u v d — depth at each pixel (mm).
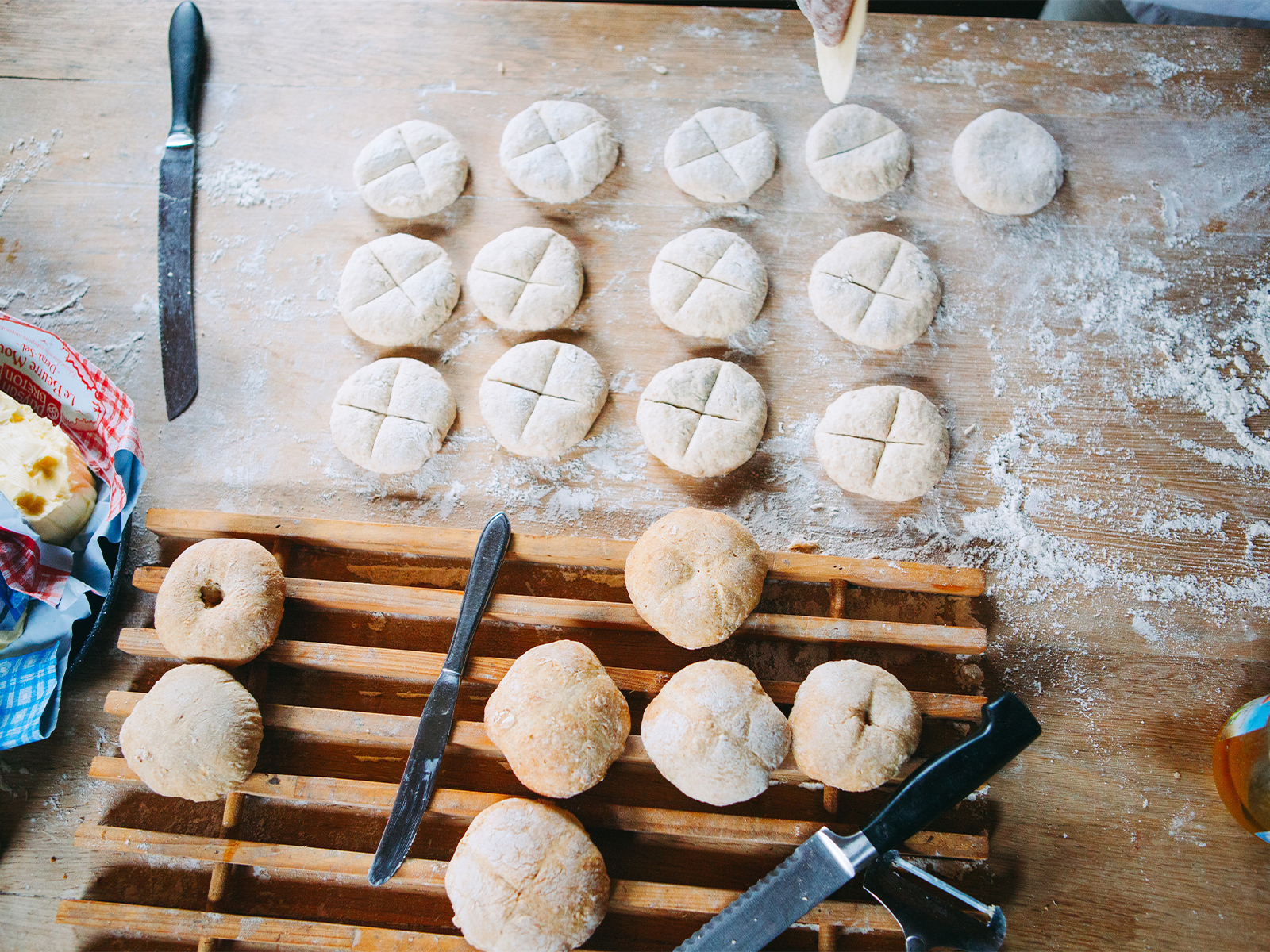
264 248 737
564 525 688
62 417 691
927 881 588
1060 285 717
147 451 705
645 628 662
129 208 750
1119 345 707
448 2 777
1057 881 632
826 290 709
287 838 646
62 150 760
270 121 760
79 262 742
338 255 738
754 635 657
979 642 631
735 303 705
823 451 689
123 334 729
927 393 704
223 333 723
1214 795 642
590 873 586
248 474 700
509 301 710
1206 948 622
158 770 604
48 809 656
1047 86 748
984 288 718
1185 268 717
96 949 635
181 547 693
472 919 579
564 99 760
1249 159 732
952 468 691
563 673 610
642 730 618
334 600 649
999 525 682
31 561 637
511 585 683
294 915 636
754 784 597
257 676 649
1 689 633
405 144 740
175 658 656
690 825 604
